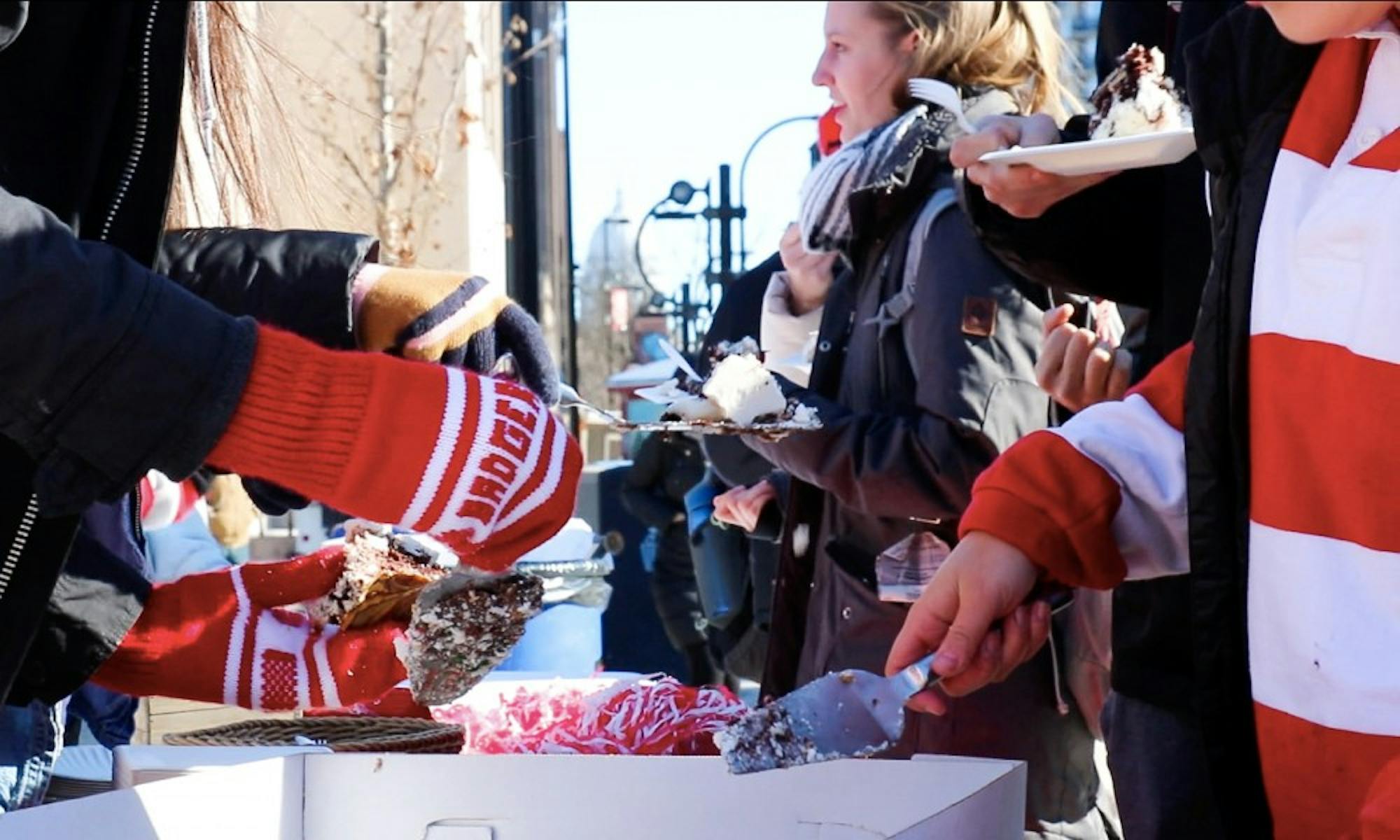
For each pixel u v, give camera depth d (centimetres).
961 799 136
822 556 282
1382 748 130
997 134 207
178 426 129
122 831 140
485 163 811
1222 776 145
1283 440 137
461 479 134
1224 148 147
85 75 148
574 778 155
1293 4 119
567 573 298
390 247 667
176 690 175
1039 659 252
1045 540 154
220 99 189
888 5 294
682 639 563
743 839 153
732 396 224
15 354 126
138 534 181
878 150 292
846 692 140
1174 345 198
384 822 156
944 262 262
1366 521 131
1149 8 236
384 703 195
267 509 175
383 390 134
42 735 163
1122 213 212
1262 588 140
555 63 849
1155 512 158
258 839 152
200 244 172
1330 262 133
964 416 253
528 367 180
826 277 323
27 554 141
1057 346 217
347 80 774
